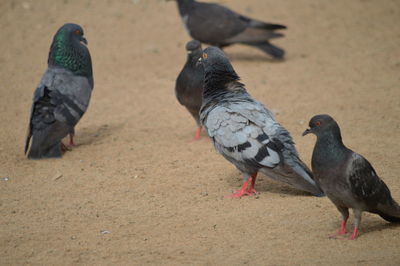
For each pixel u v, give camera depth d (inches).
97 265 322.7
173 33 895.7
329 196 335.3
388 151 478.3
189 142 528.7
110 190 431.5
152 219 380.5
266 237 348.2
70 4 1018.1
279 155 391.2
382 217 354.9
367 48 795.4
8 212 397.4
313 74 709.3
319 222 366.0
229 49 850.8
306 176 388.5
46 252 339.9
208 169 466.3
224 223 369.7
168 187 433.4
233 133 402.0
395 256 317.7
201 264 319.0
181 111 616.7
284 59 774.5
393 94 625.3
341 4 989.2
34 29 903.1
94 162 488.1
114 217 385.7
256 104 419.8
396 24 889.5
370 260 314.2
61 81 508.4
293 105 609.9
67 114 501.7
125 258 329.7
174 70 744.3
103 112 619.8
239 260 321.4
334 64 741.9
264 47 748.0
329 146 326.6
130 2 1034.7
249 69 741.3
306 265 312.2
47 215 391.9
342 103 607.8
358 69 717.3
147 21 946.7
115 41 863.7
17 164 486.6
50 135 497.0
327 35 859.4
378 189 330.0
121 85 698.2
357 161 323.3
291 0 1014.4
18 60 785.6
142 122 586.9
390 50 781.3
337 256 320.5
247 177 411.5
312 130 333.1
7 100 650.2
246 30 736.3
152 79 715.4
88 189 434.3
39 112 498.6
